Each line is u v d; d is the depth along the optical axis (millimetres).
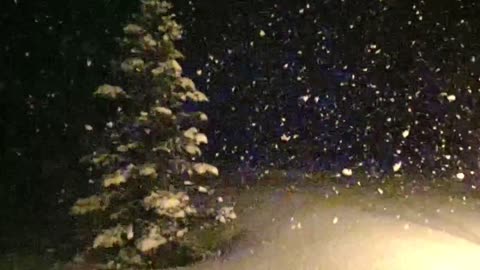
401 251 9250
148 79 9375
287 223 10602
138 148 9312
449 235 9961
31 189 12656
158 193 9211
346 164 14719
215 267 9055
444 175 13750
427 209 11383
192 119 9539
